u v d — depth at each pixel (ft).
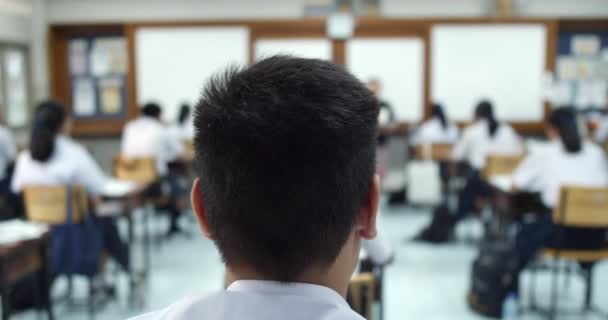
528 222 10.70
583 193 9.58
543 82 21.66
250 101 1.63
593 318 10.56
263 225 1.59
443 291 12.10
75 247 9.55
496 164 14.01
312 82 1.65
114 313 10.81
